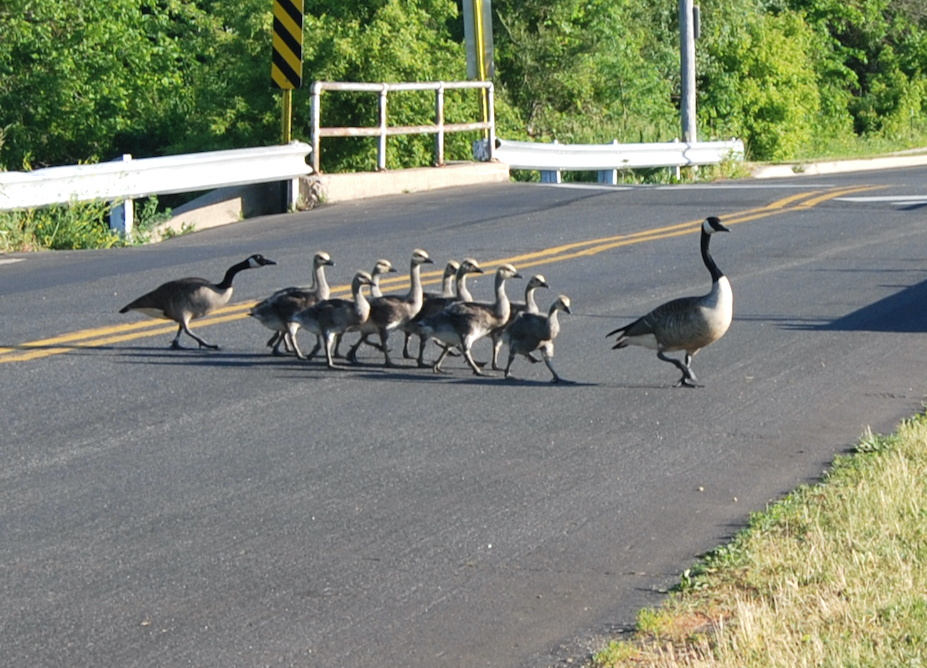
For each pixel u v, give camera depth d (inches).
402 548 329.7
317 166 1069.8
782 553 312.2
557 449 414.0
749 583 298.4
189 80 1558.8
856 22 2709.2
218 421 443.5
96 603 296.2
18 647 274.5
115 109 1472.7
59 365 517.3
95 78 1470.2
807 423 443.2
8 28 1408.7
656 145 1434.5
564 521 349.1
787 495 366.0
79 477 383.9
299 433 430.6
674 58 2009.1
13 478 382.9
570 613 291.0
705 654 260.7
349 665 266.7
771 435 429.4
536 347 500.4
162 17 1569.9
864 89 2930.6
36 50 1448.1
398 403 470.6
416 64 1365.7
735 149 1583.4
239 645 275.4
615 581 308.8
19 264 766.5
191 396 474.9
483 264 748.0
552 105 1865.2
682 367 492.1
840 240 835.4
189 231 948.6
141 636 279.7
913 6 2925.7
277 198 1052.5
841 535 319.9
